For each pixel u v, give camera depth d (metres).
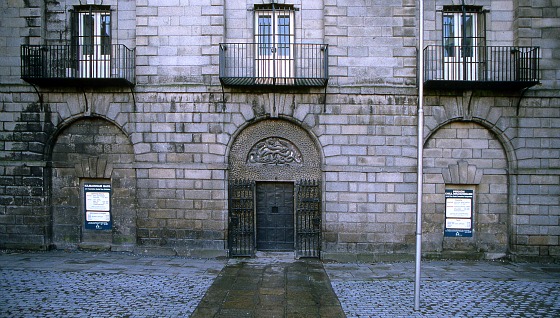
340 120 13.41
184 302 9.27
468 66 13.78
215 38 13.45
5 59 13.77
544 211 13.38
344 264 13.04
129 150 13.92
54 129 13.79
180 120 13.55
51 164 14.05
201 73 13.48
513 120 13.43
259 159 13.77
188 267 12.28
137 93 13.56
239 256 13.61
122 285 10.39
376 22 13.38
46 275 11.12
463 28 13.06
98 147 13.97
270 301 9.45
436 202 13.64
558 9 13.38
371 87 13.34
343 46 13.38
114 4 13.87
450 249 13.73
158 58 13.51
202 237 13.50
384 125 13.41
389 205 13.41
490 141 13.68
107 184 14.11
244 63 13.66
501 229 13.70
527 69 13.18
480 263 13.16
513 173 13.42
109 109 13.68
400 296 9.84
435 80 12.54
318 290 10.30
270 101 13.42
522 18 13.37
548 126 13.42
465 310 8.92
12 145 13.84
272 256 13.70
